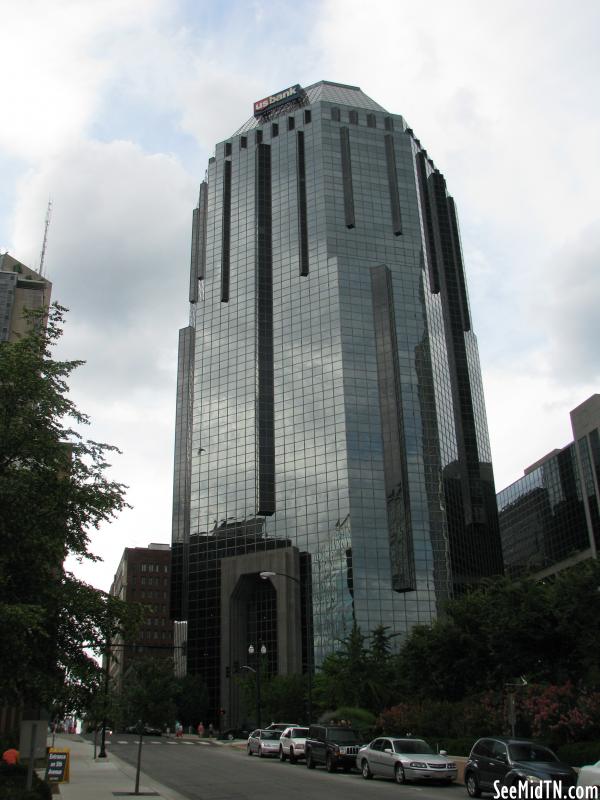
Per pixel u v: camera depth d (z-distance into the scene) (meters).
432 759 27.55
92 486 20.02
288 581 112.25
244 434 129.50
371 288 134.25
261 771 34.25
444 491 121.75
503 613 37.25
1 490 17.17
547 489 154.12
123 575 188.38
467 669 43.09
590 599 33.44
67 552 19.55
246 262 143.62
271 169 151.62
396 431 121.38
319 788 26.00
